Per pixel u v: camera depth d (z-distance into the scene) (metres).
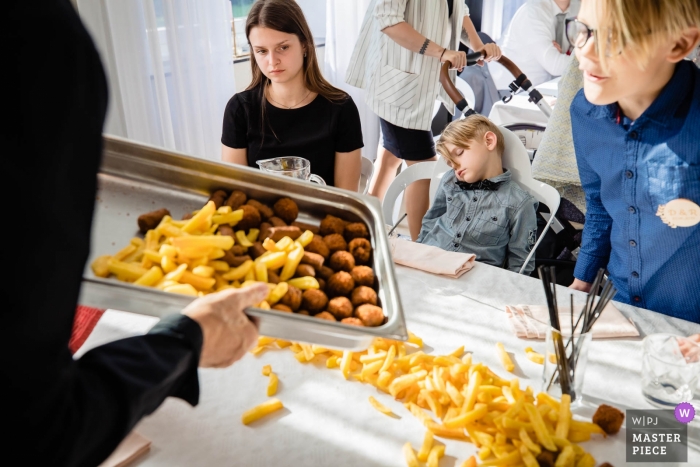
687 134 1.18
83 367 0.63
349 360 1.11
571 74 1.86
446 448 0.95
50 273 0.51
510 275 1.50
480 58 2.76
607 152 1.35
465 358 1.12
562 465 0.87
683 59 1.18
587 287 1.62
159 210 1.12
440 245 2.04
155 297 0.86
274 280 1.03
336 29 3.92
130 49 2.71
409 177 2.21
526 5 4.54
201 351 0.76
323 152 2.14
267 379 1.11
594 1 1.02
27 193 0.49
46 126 0.50
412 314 1.32
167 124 2.91
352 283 1.05
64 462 0.56
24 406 0.52
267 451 0.94
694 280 1.33
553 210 1.90
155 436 0.97
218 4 3.04
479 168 1.99
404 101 2.91
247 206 1.16
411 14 2.78
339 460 0.92
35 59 0.49
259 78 2.14
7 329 0.49
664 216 1.27
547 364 1.04
